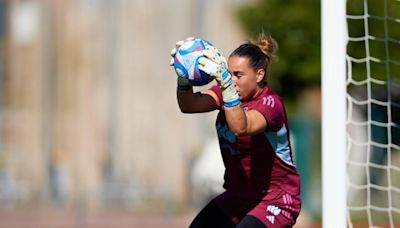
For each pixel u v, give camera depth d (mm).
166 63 116500
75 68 115375
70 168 101938
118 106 114812
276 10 76250
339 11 23484
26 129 110312
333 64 23438
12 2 115125
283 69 76188
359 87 57312
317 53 75812
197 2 116500
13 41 114750
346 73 25656
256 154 21047
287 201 21219
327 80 23484
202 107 21391
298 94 78125
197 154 92125
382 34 57688
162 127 113375
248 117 20000
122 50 116688
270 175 21188
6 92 112750
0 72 113750
